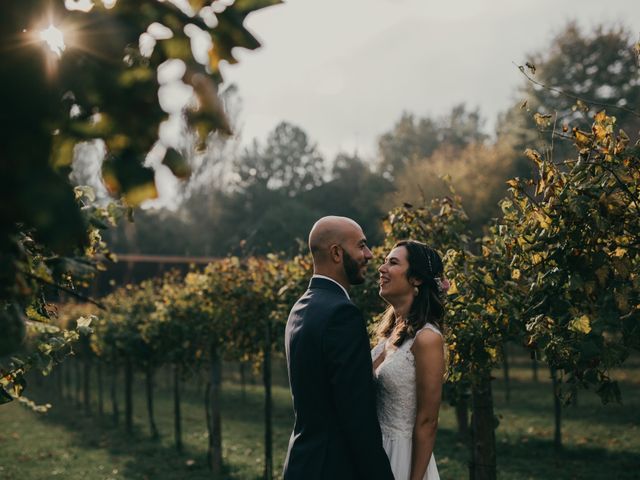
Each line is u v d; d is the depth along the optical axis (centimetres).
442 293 365
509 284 407
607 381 329
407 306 357
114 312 1530
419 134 5703
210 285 973
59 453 1263
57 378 2292
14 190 104
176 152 115
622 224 334
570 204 329
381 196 4544
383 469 295
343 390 296
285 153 6831
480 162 2872
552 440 1206
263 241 4625
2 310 134
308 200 5506
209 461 1088
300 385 311
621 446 1139
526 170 2727
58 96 109
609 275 337
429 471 342
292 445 317
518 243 381
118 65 111
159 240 5116
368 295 713
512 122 3331
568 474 960
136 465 1135
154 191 114
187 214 5491
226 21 116
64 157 112
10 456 1237
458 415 1194
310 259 829
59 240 107
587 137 336
